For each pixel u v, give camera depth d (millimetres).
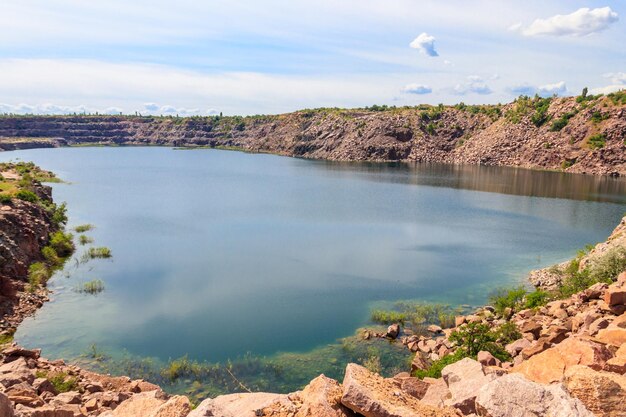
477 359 21203
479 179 150250
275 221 81562
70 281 47281
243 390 26875
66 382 20812
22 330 35094
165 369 29297
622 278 24531
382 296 44031
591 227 78812
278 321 37812
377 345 32812
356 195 114312
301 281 48531
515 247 64562
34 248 50438
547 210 95250
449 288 46438
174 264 54281
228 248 62312
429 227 78000
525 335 25125
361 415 9922
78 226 72250
